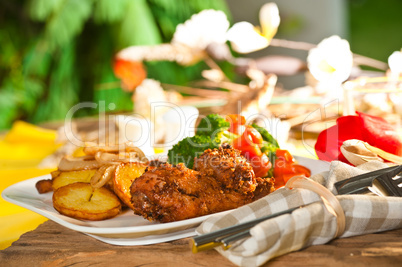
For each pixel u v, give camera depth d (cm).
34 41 192
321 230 43
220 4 201
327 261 42
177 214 47
